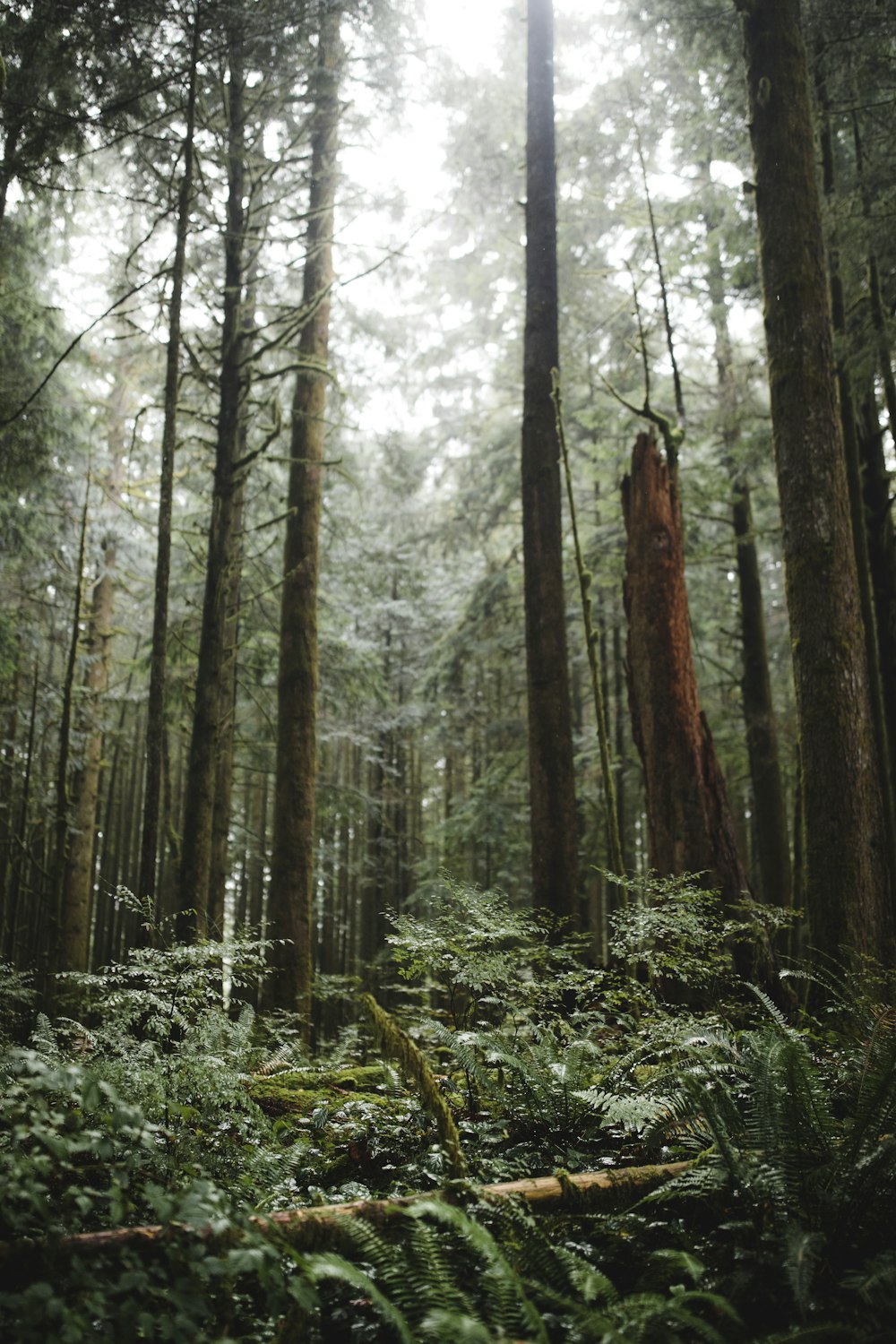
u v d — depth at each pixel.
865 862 7.05
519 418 20.09
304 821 12.39
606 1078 4.42
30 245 13.33
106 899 24.20
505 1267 2.45
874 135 11.55
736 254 13.77
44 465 14.70
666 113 15.25
